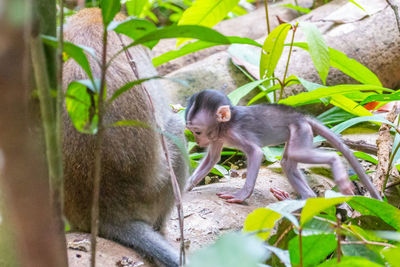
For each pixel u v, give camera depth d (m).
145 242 4.64
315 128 6.30
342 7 9.80
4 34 1.78
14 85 1.93
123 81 4.59
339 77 8.90
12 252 2.44
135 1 8.07
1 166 2.09
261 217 3.47
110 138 4.53
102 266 4.13
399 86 9.62
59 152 2.37
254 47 9.58
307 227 3.72
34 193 2.18
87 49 2.64
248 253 2.21
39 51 2.16
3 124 2.00
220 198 6.04
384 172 5.98
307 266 3.89
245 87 7.22
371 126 8.05
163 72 10.12
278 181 6.84
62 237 2.43
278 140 6.37
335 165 5.81
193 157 7.62
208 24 6.95
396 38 9.23
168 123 5.46
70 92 2.89
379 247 3.79
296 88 8.63
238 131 6.27
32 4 2.05
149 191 4.94
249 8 13.36
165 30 2.62
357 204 4.39
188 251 5.02
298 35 9.42
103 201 4.68
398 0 9.53
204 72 9.07
